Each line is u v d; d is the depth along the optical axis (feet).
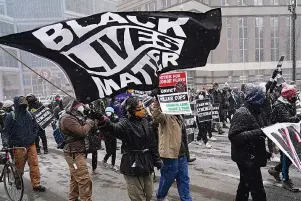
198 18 10.05
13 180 17.21
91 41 8.43
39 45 7.94
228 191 18.04
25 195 18.75
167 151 13.93
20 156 18.12
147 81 9.19
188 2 120.16
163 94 11.50
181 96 11.30
